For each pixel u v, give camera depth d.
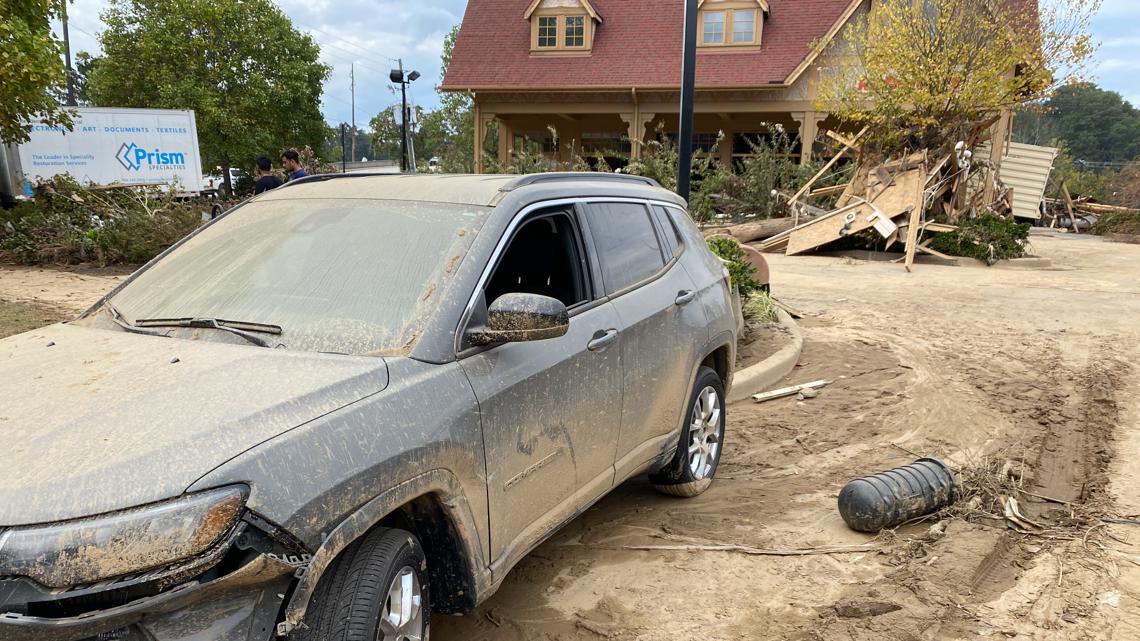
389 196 3.39
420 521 2.66
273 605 2.05
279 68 33.00
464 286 2.84
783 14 26.28
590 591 3.60
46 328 3.23
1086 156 101.56
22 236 14.84
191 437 2.07
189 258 3.41
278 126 33.69
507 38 27.94
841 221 17.25
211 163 33.09
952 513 4.34
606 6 27.94
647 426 3.90
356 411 2.33
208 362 2.53
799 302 11.48
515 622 3.34
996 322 10.01
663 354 3.92
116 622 1.84
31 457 2.02
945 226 16.98
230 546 1.94
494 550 2.85
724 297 4.74
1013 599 3.48
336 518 2.15
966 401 6.61
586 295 3.49
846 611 3.38
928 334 9.27
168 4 30.89
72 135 21.89
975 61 17.62
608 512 4.48
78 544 1.83
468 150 35.44
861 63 19.81
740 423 6.10
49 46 13.53
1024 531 4.16
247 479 2.00
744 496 4.71
